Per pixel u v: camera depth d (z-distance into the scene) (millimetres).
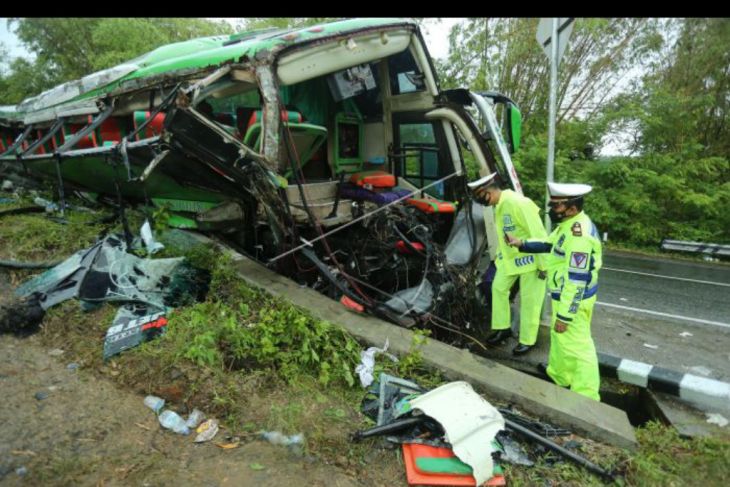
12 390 2652
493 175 4242
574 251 3277
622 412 2840
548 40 4398
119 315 3311
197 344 2926
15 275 4102
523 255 4094
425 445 2424
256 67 3361
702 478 2422
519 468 2400
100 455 2221
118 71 4918
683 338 4852
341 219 4594
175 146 3404
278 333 3184
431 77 4793
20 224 5215
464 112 4781
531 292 4113
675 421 3094
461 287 4352
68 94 5609
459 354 3311
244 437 2436
